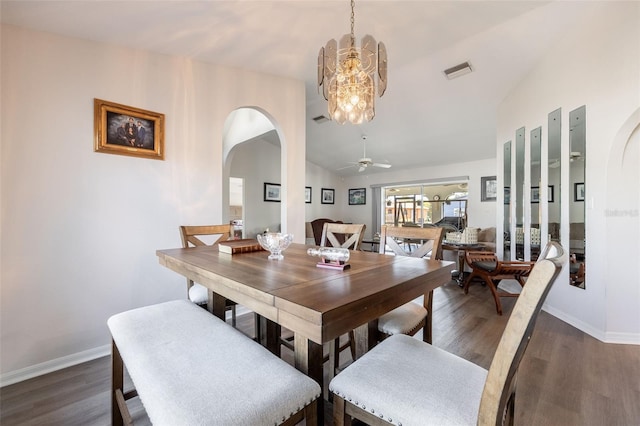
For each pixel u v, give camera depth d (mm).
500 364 682
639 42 2082
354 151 6848
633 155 2281
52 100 1963
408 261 1471
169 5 1843
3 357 1822
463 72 3439
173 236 2504
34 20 1830
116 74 2219
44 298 1954
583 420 1466
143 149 2342
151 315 1344
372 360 1018
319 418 1000
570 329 2572
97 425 1453
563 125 2793
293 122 3334
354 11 2125
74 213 2055
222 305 1710
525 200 3480
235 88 2885
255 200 7262
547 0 2244
